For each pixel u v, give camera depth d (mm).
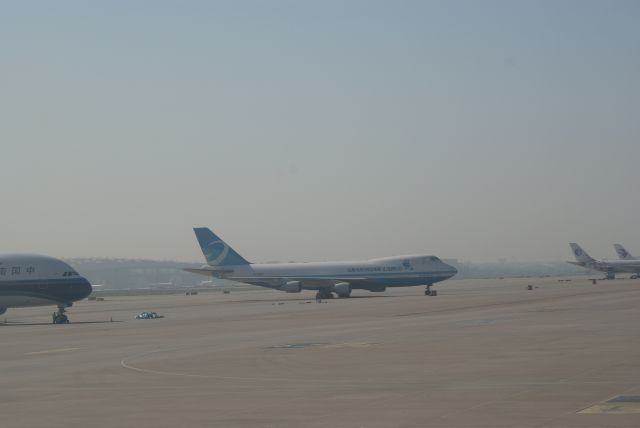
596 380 31188
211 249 145375
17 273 85688
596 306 85625
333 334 58156
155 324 78875
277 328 66875
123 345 55000
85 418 26453
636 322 61406
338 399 28453
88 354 49375
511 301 103750
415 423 23438
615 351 41406
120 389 33188
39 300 85938
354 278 137000
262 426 23859
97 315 106375
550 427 22172
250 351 47281
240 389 31859
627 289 140250
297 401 28297
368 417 24688
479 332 55750
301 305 112188
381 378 33781
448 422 23422
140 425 24844
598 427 22031
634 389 28703
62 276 86750
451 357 40812
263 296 170375
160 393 31578
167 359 44406
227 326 71875
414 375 34375
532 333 53562
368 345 48594
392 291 172750
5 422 26188
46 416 27094
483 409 25391
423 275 137625
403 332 57906
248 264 144125
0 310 87500
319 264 140125
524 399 27094
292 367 38594
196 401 29172
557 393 28219
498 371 34844
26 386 35531
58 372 40375
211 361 42500
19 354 51531
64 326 80938
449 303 103375
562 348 43531
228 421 24875
